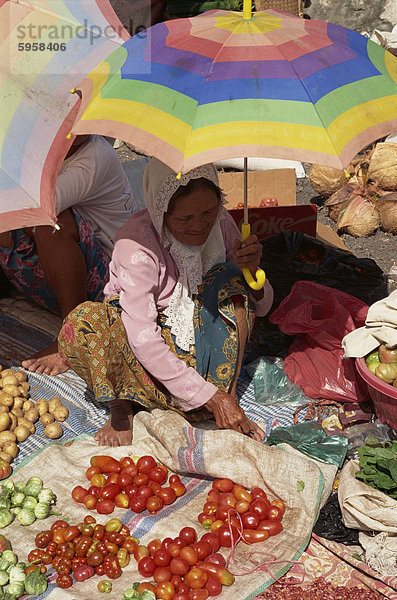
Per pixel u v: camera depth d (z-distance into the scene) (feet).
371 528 8.75
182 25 8.46
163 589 8.11
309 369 11.66
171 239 9.78
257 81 7.59
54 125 9.55
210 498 9.37
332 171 17.78
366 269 13.60
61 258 11.73
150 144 7.45
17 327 13.41
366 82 7.91
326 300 12.24
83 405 11.70
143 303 9.71
